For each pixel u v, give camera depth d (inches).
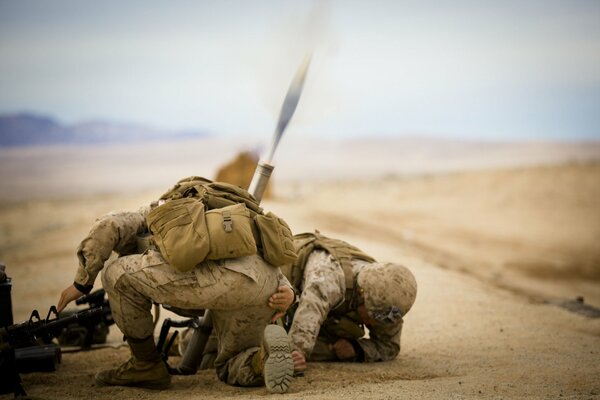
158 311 567.5
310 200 4448.8
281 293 509.0
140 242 516.4
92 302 671.8
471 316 884.0
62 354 684.1
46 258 1702.8
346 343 607.2
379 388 509.0
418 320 860.6
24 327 509.7
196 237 474.6
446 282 1141.7
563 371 591.5
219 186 530.6
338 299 576.1
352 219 3029.0
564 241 2977.4
